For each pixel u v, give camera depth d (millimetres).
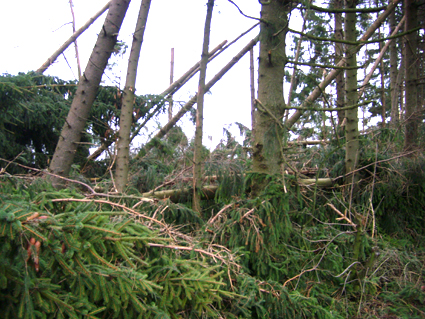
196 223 3678
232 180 4000
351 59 5070
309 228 4137
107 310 1885
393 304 3453
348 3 5004
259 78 3801
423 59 8094
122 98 4035
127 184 3957
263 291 2826
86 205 2113
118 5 3727
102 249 1797
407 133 5836
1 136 4328
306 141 6688
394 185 4914
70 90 5562
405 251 4301
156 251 2311
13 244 1505
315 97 6074
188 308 2273
